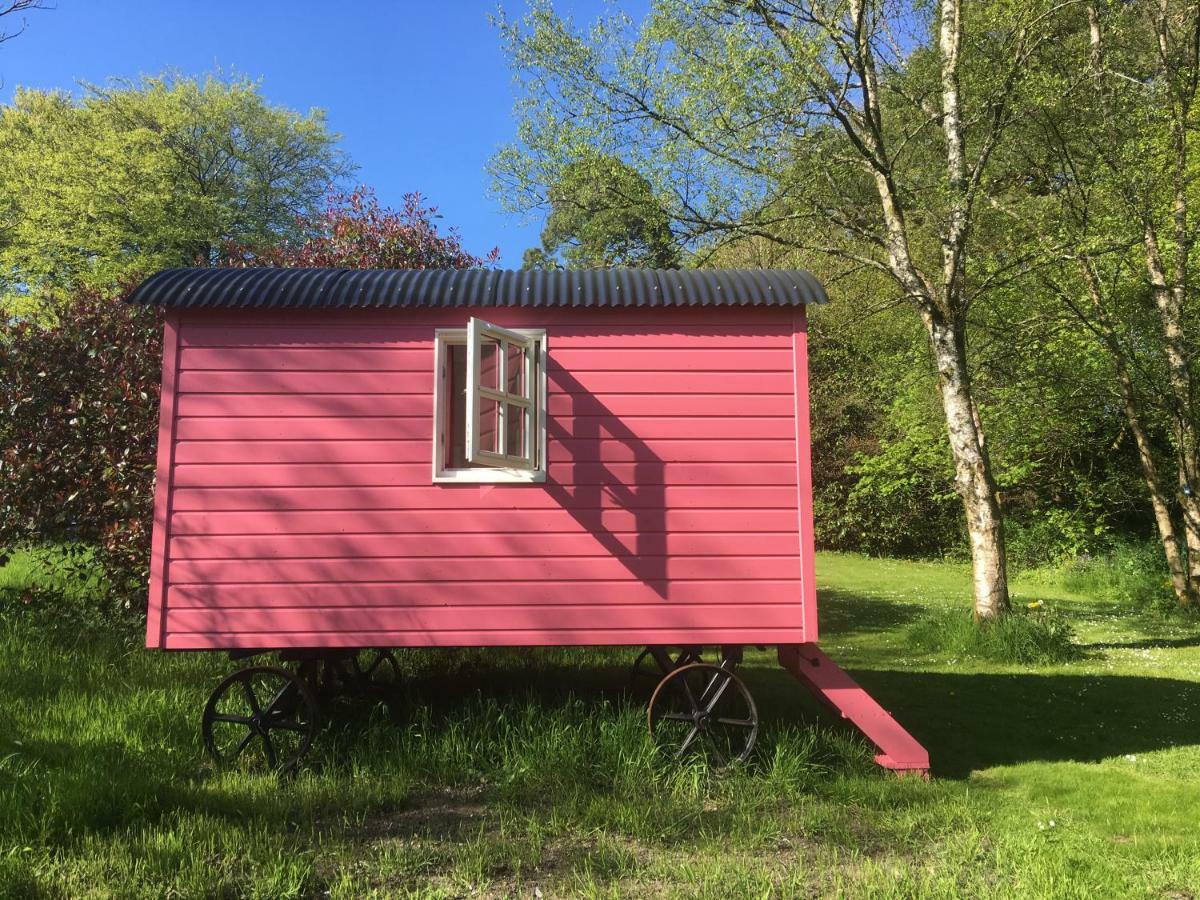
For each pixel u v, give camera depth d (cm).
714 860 363
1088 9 1016
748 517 496
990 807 439
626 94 991
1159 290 1198
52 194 2620
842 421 2211
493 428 480
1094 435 1706
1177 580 1270
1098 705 676
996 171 1140
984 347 1316
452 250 1075
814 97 893
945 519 2092
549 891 332
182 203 2819
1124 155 1055
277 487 483
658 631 487
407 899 320
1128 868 356
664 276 528
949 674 795
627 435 498
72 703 521
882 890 329
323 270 534
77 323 794
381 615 480
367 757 481
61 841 351
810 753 510
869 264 995
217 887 321
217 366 489
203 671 635
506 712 546
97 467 747
